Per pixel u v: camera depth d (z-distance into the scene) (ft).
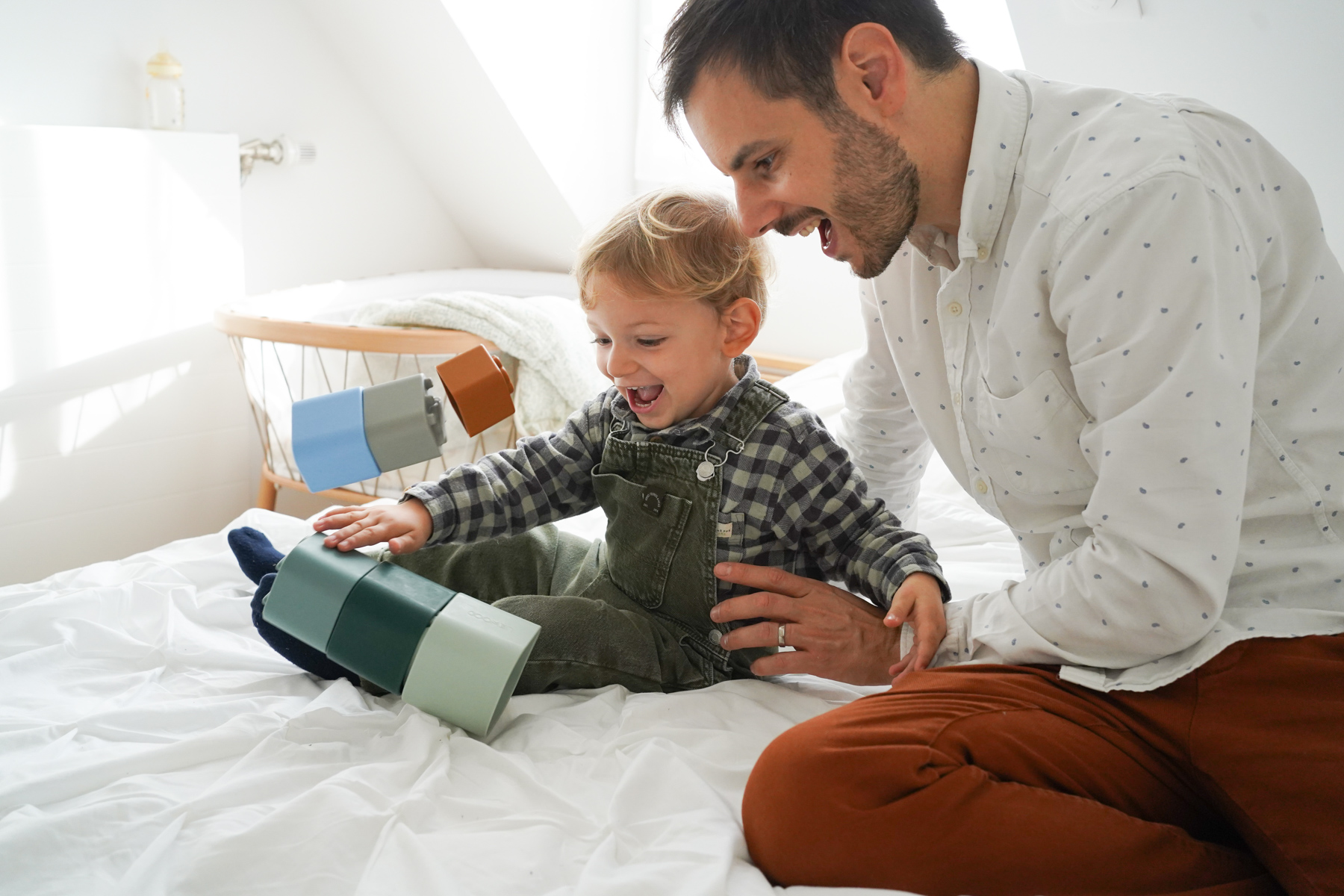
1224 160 2.46
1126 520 2.42
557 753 2.79
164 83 6.79
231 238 7.14
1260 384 2.55
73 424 6.53
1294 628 2.43
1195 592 2.36
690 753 2.74
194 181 6.86
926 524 4.58
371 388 3.08
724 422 3.33
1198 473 2.33
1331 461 2.58
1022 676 2.60
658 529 3.35
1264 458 2.55
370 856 2.27
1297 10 3.89
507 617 2.94
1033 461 2.81
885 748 2.29
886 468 3.78
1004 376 2.76
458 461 6.40
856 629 3.07
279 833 2.27
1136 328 2.38
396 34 7.48
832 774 2.30
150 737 2.77
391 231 8.86
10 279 6.10
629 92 8.55
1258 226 2.47
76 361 6.47
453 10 6.97
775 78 2.49
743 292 3.39
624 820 2.45
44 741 2.71
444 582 3.57
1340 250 4.65
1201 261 2.31
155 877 2.17
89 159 6.31
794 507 3.31
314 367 6.35
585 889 2.13
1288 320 2.55
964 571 4.03
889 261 2.85
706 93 2.58
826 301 8.00
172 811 2.37
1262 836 2.31
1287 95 4.24
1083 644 2.56
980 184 2.64
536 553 3.67
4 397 6.20
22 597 3.51
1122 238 2.39
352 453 3.06
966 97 2.70
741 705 3.03
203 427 7.23
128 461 6.84
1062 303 2.53
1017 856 2.24
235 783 2.47
